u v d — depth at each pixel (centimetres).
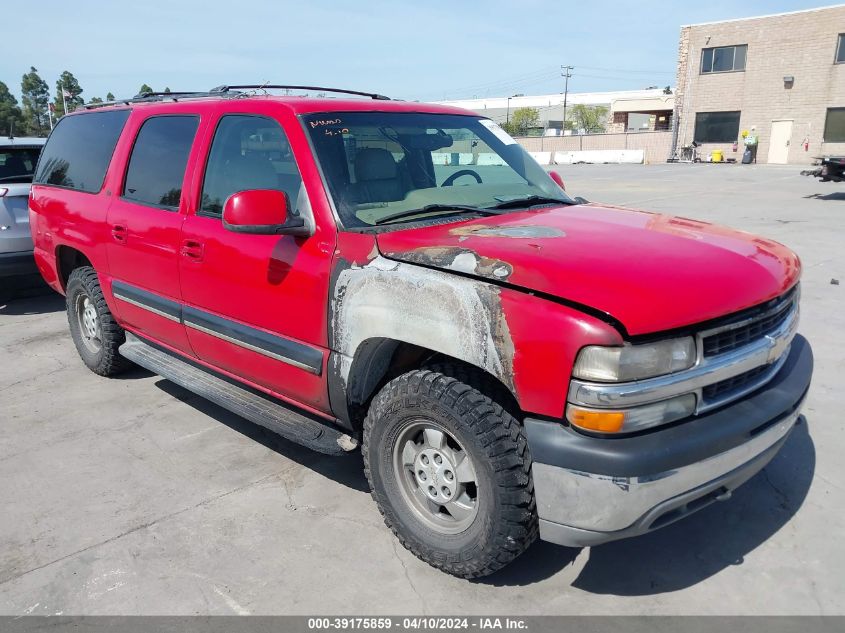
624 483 228
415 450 293
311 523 332
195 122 392
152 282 417
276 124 340
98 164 477
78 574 296
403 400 279
